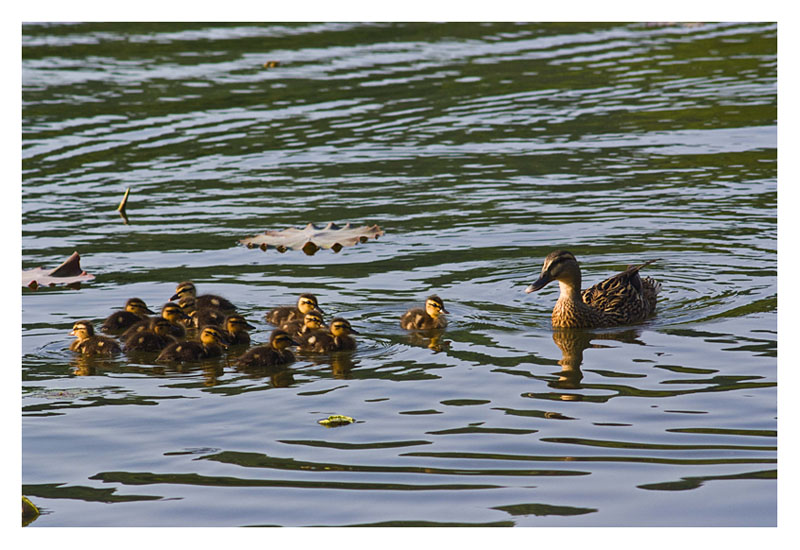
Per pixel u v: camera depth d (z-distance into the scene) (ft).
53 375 42.57
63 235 61.93
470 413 37.45
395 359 43.60
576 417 36.83
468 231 61.31
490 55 108.58
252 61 106.63
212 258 57.82
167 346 45.11
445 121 85.76
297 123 85.81
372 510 30.81
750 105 88.22
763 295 50.29
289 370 42.80
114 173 74.28
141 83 98.63
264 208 66.39
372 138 81.56
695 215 63.05
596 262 55.93
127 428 37.04
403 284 53.16
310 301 48.55
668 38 115.55
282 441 35.58
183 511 31.09
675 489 31.58
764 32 117.19
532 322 48.11
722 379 39.99
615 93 93.45
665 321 47.60
